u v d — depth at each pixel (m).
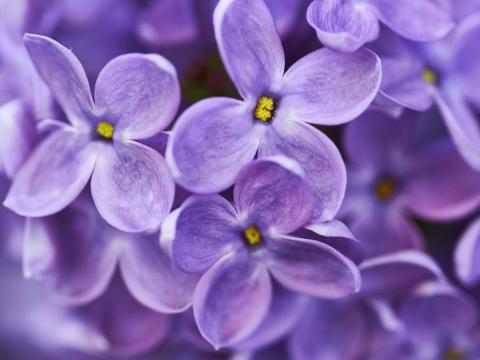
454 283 0.16
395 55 0.15
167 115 0.13
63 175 0.14
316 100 0.14
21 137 0.14
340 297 0.14
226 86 0.16
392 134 0.15
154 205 0.13
